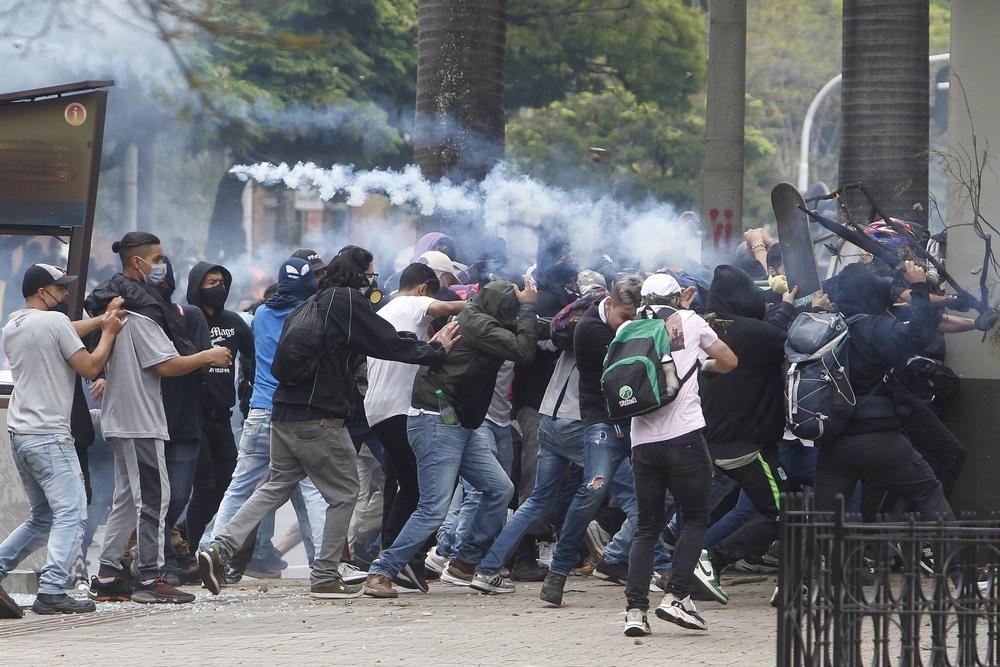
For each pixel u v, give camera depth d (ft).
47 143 128.57
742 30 161.99
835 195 125.29
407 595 122.62
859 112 174.60
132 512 119.44
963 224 124.67
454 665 89.10
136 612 113.91
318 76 336.70
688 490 99.71
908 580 77.92
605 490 114.01
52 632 104.37
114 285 117.80
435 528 118.62
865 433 106.52
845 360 105.70
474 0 156.35
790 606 77.10
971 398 128.67
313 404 116.78
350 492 119.44
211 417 132.67
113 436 117.19
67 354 112.98
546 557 144.77
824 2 627.87
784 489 118.21
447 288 129.49
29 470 114.11
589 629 103.81
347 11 348.79
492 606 115.65
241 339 136.77
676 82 419.33
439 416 116.98
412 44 362.53
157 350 116.67
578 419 116.37
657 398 97.40
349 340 115.85
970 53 128.57
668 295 100.83
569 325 115.75
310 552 136.26
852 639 76.89
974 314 128.98
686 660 90.99
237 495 128.67
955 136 129.49
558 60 408.46
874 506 122.01
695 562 101.19
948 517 91.40
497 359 116.37
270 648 96.02
